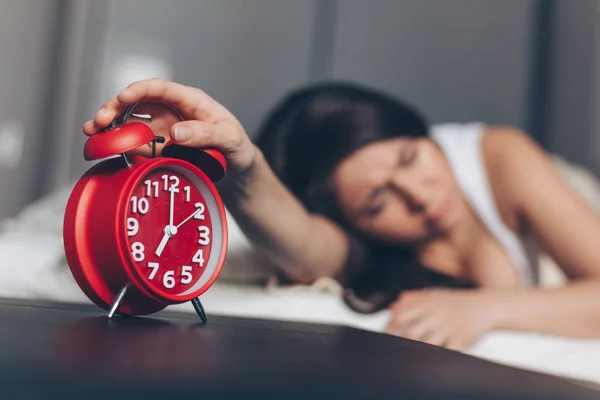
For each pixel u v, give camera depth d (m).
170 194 0.54
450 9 2.15
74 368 0.30
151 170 0.52
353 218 1.25
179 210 0.54
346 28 2.07
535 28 2.22
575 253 1.24
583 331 1.03
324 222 1.19
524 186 1.29
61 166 1.90
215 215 0.56
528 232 1.34
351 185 1.23
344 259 1.18
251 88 2.00
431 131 1.46
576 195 1.31
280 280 1.17
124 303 0.53
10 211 1.84
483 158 1.37
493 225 1.32
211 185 0.56
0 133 1.83
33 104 1.88
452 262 1.31
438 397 0.30
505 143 1.37
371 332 0.56
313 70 2.04
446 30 2.14
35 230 1.46
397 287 1.20
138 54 1.95
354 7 2.07
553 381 0.36
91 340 0.39
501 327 1.01
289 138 1.27
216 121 0.55
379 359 0.39
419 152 1.26
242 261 1.16
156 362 0.33
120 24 1.93
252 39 2.00
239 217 0.88
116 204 0.51
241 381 0.30
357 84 2.07
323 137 1.24
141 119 0.55
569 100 2.17
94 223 0.52
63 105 1.90
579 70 2.15
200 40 1.97
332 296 1.10
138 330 0.45
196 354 0.36
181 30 1.96
